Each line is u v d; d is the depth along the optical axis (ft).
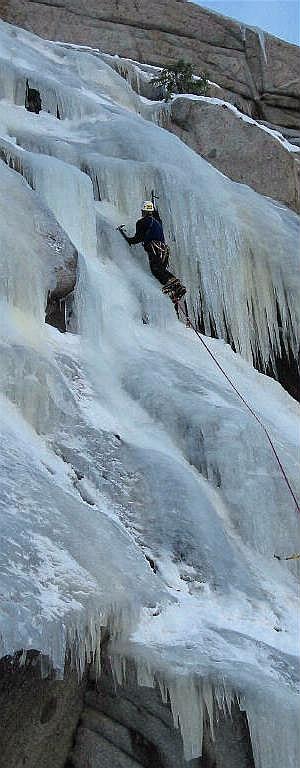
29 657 14.78
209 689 16.74
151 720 17.08
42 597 15.44
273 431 27.37
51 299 25.54
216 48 56.44
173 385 26.53
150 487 21.81
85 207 31.86
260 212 39.42
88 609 16.16
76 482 20.72
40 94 39.99
